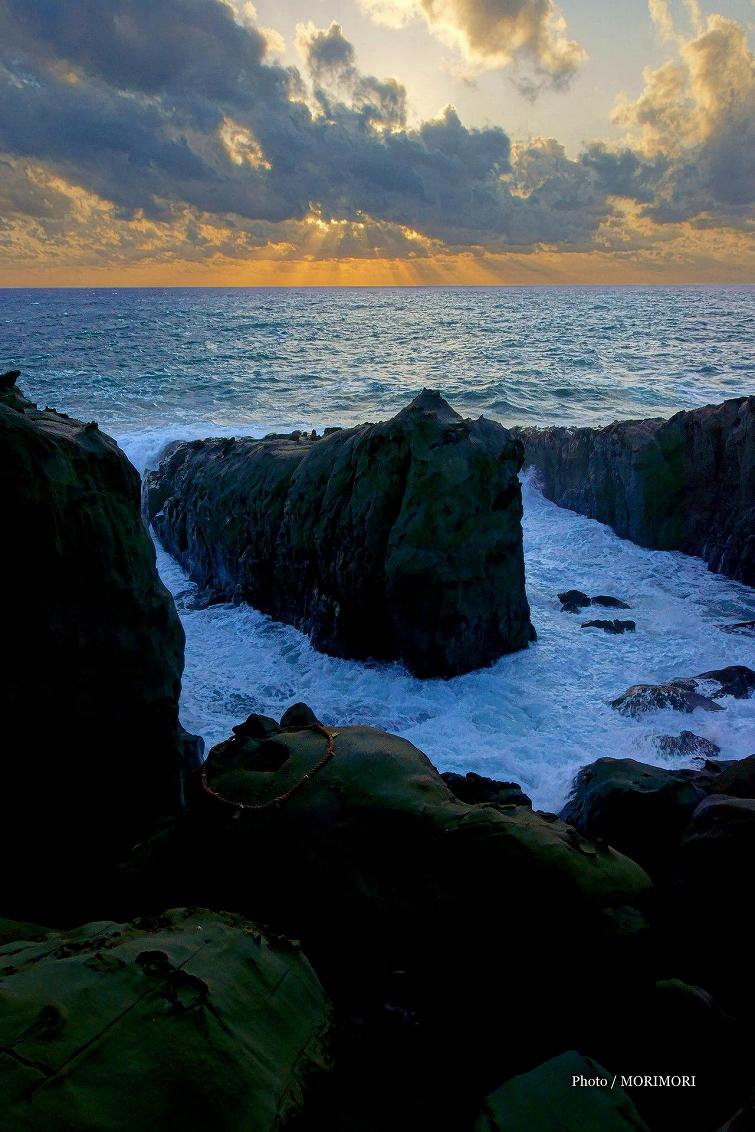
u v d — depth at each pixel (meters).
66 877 5.71
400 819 4.85
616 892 4.26
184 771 7.28
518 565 11.33
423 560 10.31
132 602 6.10
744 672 10.27
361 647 11.22
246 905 5.02
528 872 4.33
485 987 4.29
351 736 5.83
